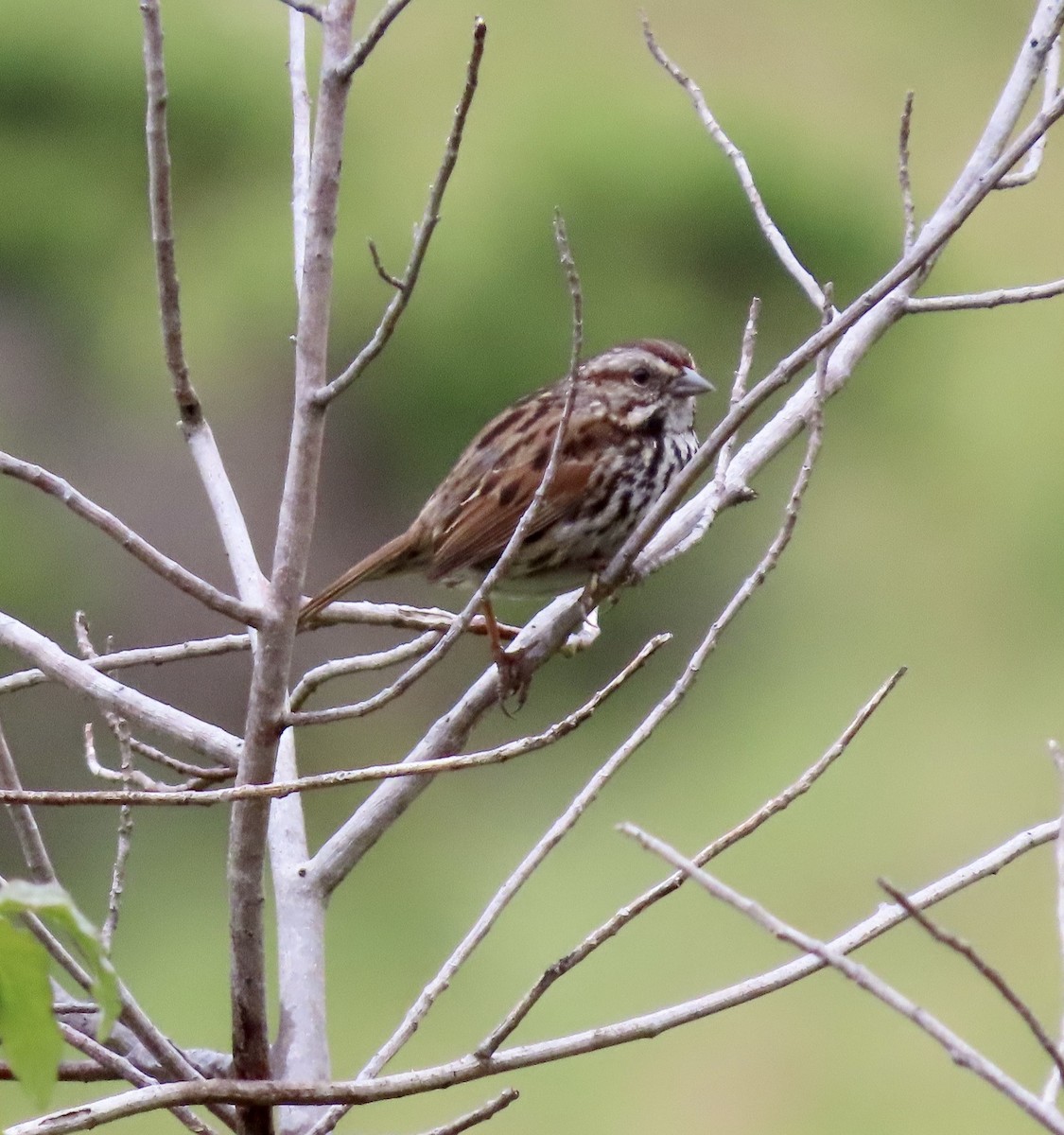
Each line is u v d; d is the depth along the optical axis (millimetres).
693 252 18984
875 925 5004
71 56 21203
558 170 18891
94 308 20047
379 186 19594
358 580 7426
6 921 3482
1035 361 19422
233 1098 4688
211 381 18594
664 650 17438
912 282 6500
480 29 4391
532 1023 13609
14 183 20625
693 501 6488
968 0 21906
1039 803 15594
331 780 4641
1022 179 6438
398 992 14125
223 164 21312
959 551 18297
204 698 16453
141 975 14508
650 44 6609
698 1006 4945
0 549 16734
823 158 19922
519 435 7293
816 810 15750
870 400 19312
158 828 15625
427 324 18422
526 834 16078
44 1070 3570
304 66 6227
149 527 17594
